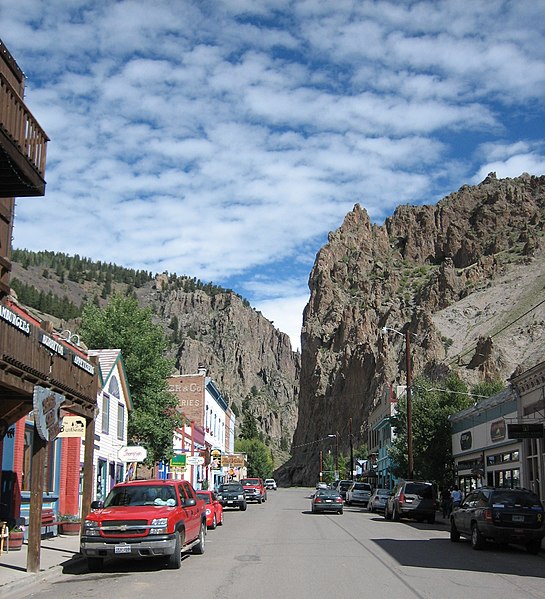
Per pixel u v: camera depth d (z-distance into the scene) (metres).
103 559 15.69
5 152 13.67
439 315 136.12
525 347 104.25
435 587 13.00
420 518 35.19
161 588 12.80
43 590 12.95
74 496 25.56
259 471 134.38
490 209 188.12
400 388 75.31
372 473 75.81
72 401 17.70
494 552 19.70
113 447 33.06
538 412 30.80
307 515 38.97
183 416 50.31
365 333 166.88
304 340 188.00
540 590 12.79
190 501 17.00
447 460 46.91
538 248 152.25
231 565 16.12
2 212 17.27
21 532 18.45
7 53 17.27
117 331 39.09
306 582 13.48
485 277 152.88
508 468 35.25
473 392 58.00
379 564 16.41
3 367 13.41
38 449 14.95
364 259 197.38
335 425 158.38
